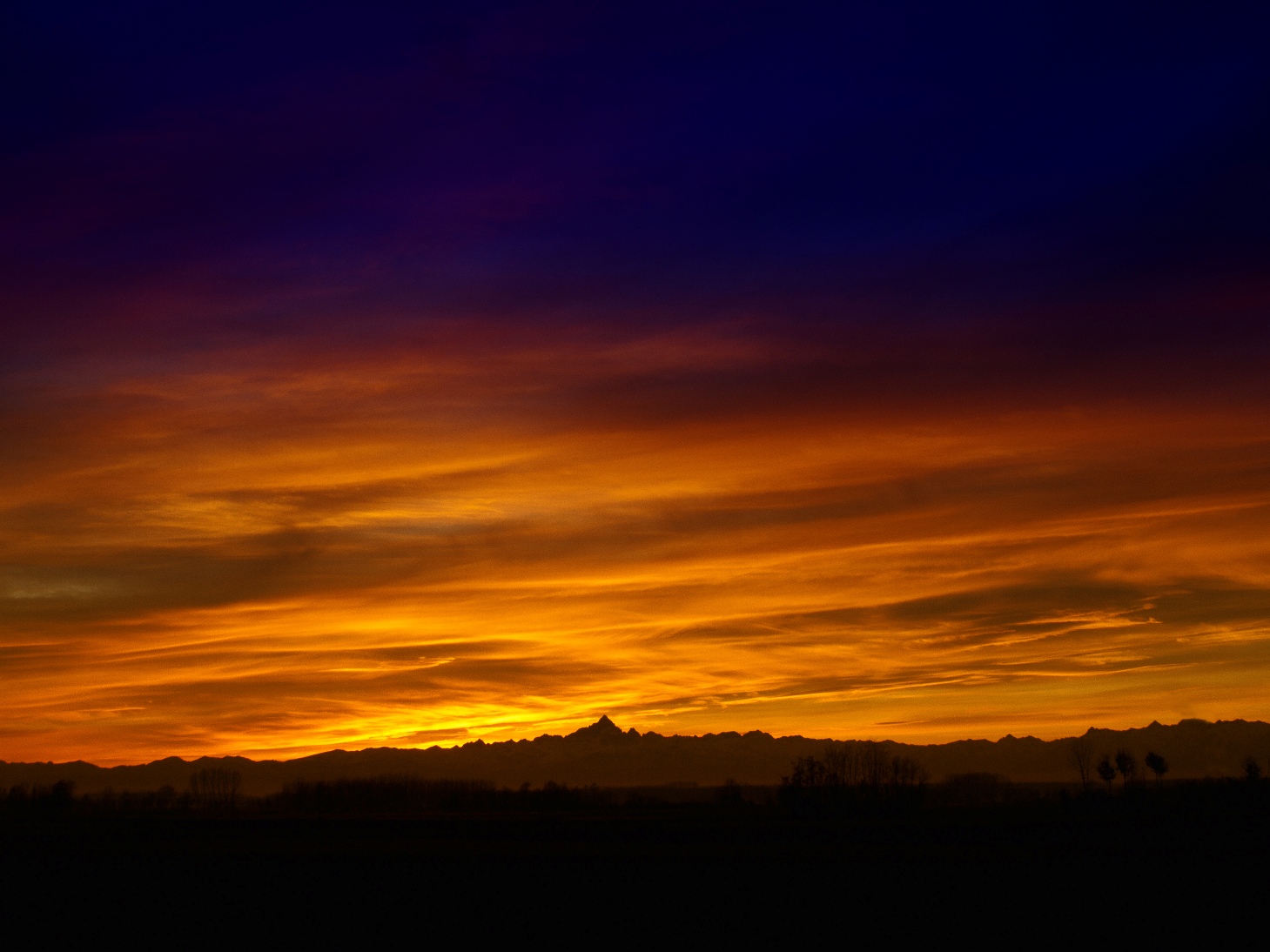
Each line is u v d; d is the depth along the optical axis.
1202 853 73.88
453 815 199.25
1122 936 44.78
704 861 72.00
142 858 80.62
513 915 50.41
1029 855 73.38
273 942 45.25
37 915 52.41
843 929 46.38
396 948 43.88
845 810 174.50
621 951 42.88
